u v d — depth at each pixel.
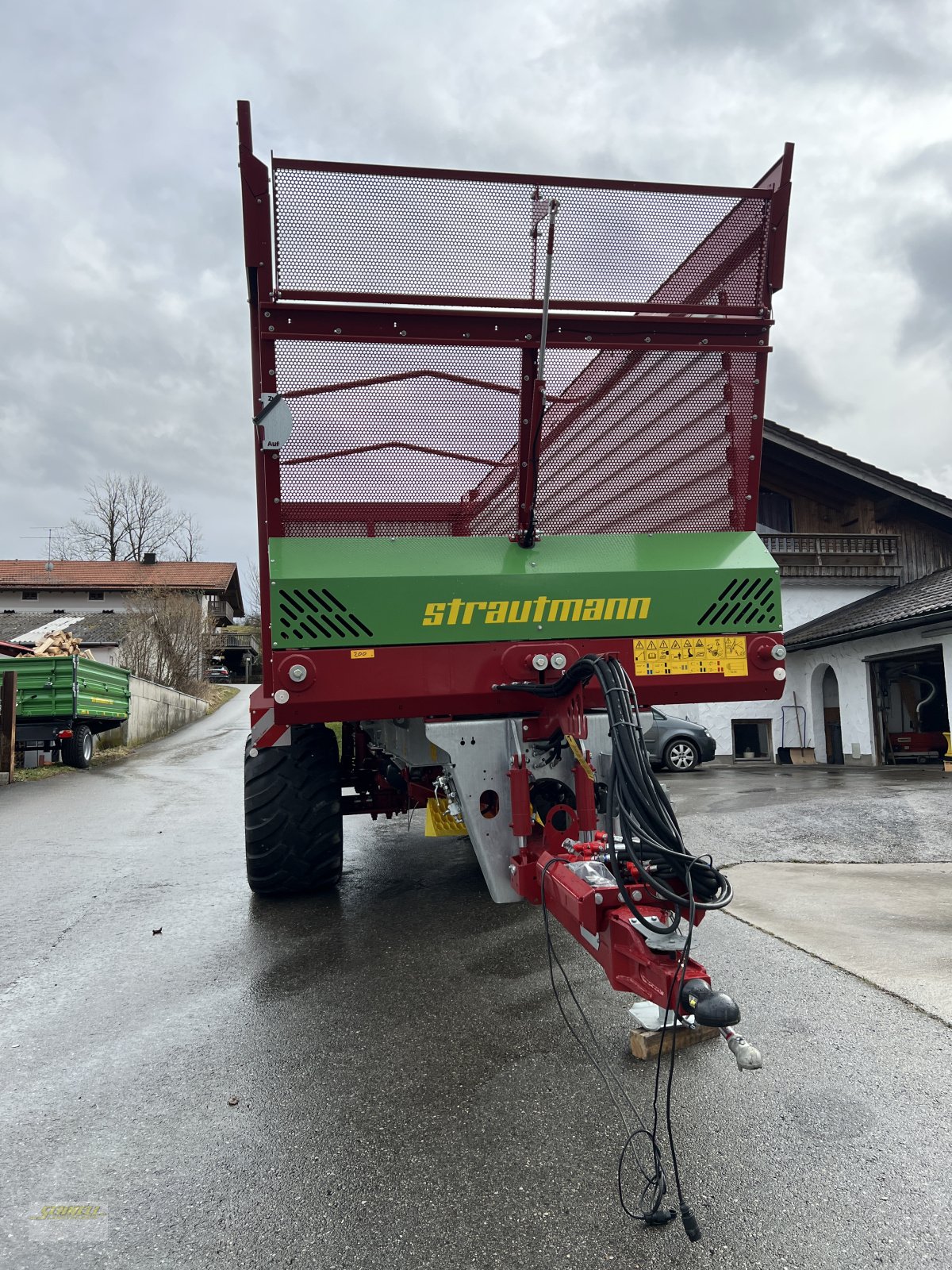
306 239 3.19
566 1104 2.40
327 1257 1.79
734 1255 1.75
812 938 3.77
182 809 9.23
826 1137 2.18
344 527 3.28
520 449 3.39
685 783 10.30
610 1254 1.77
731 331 3.56
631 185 3.42
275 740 4.47
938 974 3.29
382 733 4.68
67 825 8.10
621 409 3.47
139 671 27.11
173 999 3.35
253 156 3.14
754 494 3.65
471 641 3.26
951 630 11.20
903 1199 1.92
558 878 2.55
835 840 6.06
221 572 49.69
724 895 2.14
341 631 3.17
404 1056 2.75
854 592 15.59
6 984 3.57
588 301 3.38
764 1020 2.90
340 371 3.24
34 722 14.00
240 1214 1.94
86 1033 3.04
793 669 15.20
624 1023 2.97
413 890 5.03
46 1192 2.05
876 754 13.07
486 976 3.48
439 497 3.34
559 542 3.45
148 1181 2.09
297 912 4.57
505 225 3.32
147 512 55.72
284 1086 2.58
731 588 3.52
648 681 3.40
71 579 46.78
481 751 3.21
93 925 4.45
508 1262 1.75
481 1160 2.13
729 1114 2.31
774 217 3.55
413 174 3.25
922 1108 2.32
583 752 3.01
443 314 3.29
